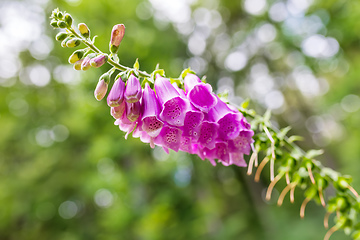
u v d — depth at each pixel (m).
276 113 25.20
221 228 14.61
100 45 9.48
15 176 20.14
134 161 11.83
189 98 1.92
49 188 18.41
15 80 17.86
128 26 10.44
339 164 19.64
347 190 2.60
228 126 1.99
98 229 18.36
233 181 19.27
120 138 10.62
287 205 16.88
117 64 2.10
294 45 18.67
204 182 13.98
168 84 1.99
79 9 10.07
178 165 12.02
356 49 14.79
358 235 2.54
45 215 20.75
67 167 18.23
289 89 25.41
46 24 13.79
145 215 10.77
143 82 2.11
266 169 18.42
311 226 13.45
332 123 23.95
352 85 12.72
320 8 15.61
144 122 1.89
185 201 11.71
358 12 11.65
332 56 16.34
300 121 25.48
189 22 19.75
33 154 20.80
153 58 10.58
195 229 11.19
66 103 15.87
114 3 10.42
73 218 22.23
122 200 11.63
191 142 1.97
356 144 12.62
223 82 21.81
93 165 13.66
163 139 1.91
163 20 14.14
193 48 18.88
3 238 21.69
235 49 22.23
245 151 2.02
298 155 2.51
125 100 1.95
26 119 18.66
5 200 18.92
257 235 15.52
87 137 13.31
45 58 16.03
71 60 2.15
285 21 18.70
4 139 19.86
